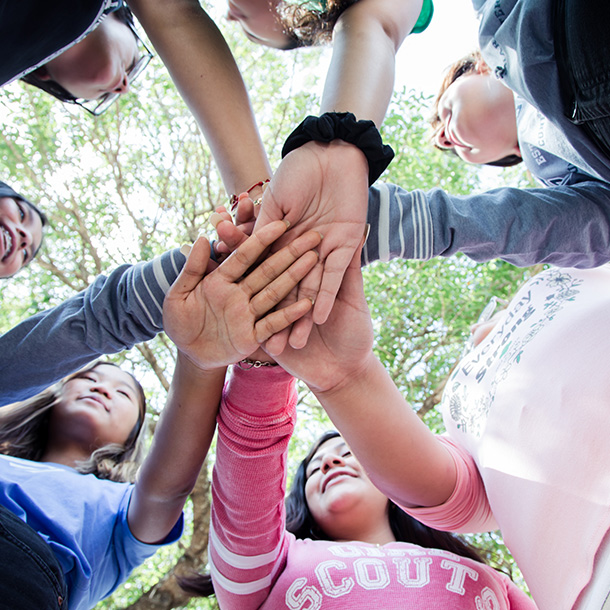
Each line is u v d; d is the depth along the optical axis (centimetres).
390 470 128
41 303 429
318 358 112
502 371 136
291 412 126
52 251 441
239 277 104
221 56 131
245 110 131
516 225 123
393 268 447
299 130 100
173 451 128
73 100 183
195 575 190
